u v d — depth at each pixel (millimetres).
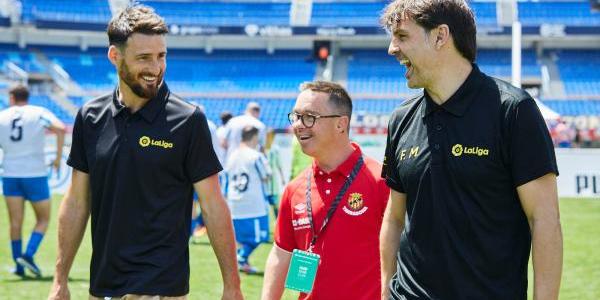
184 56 36281
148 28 3451
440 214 2816
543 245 2701
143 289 3502
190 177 3672
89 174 3727
